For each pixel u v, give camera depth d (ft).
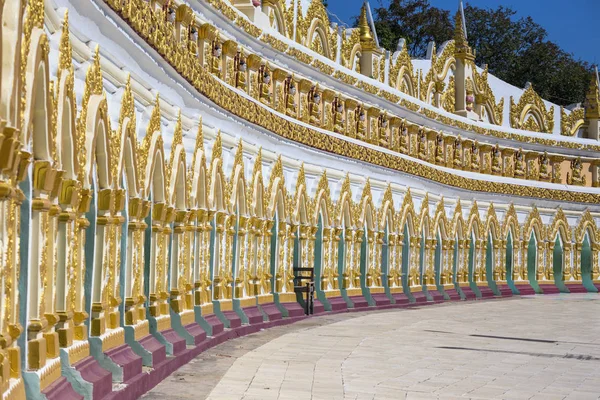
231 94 59.36
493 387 43.88
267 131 69.72
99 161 35.37
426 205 107.76
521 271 128.98
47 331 29.43
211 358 49.98
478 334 67.97
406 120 105.40
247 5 72.69
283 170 76.38
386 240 98.53
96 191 35.58
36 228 27.84
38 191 27.89
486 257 124.26
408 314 86.48
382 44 186.39
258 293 70.54
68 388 29.86
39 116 27.25
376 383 43.60
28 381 26.91
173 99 48.75
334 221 87.20
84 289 34.83
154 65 42.47
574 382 46.24
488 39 208.54
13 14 23.48
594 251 136.77
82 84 33.09
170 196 47.96
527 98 134.41
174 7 51.60
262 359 50.29
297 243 80.79
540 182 132.57
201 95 52.70
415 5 198.18
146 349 41.29
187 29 54.75
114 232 37.50
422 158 111.04
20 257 27.22
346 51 95.35
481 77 126.62
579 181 136.98
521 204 128.77
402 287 102.12
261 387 41.14
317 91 84.99
